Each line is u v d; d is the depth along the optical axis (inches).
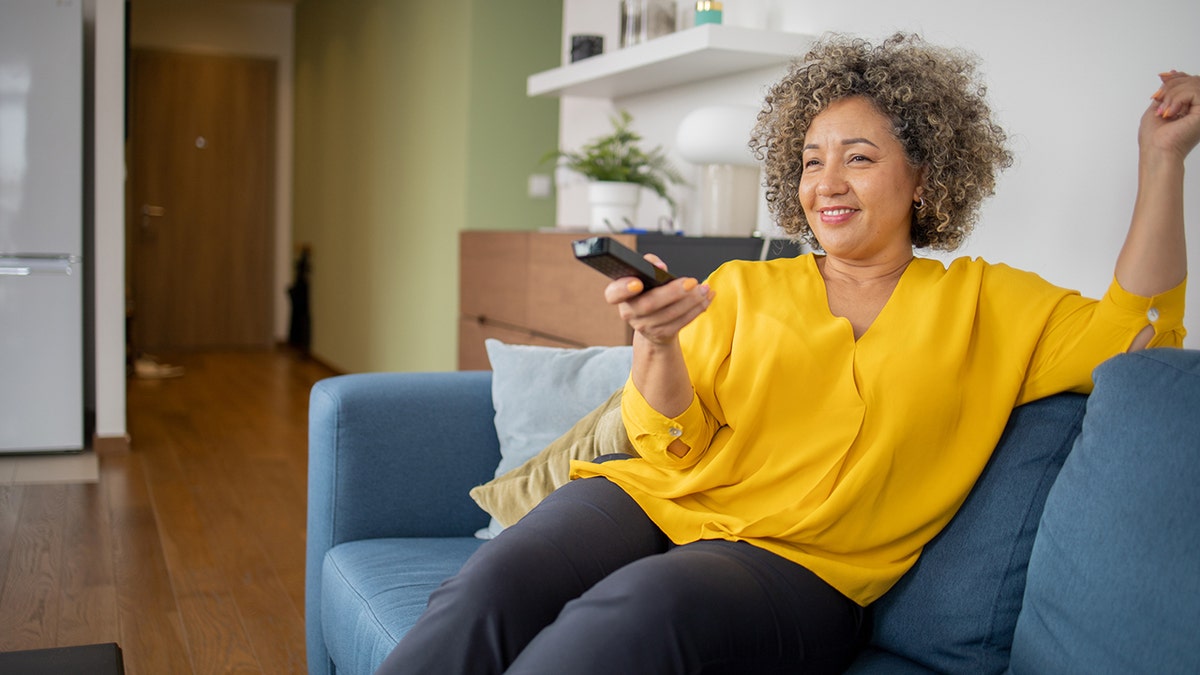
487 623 47.0
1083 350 52.6
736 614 45.1
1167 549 42.4
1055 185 82.9
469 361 154.9
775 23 116.0
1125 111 76.9
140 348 324.5
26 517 136.6
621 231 117.4
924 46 59.8
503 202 208.8
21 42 169.5
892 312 54.7
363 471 76.6
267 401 235.1
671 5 123.3
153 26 318.7
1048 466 52.1
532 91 149.3
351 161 276.1
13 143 170.1
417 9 229.0
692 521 54.1
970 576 51.9
